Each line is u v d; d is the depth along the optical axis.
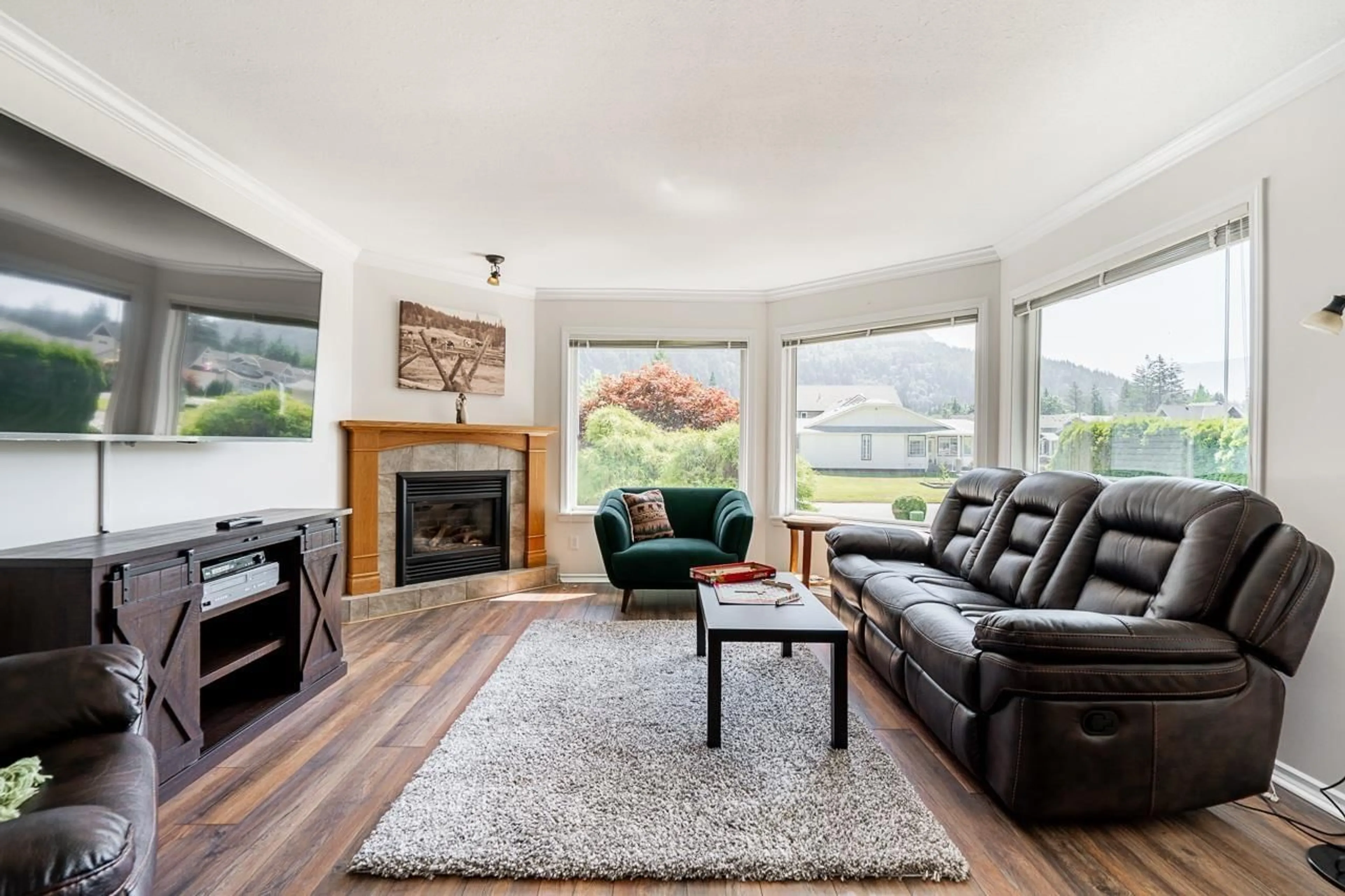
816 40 1.85
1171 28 1.79
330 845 1.62
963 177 2.81
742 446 4.95
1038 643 1.67
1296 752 1.94
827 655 3.13
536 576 4.65
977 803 1.85
